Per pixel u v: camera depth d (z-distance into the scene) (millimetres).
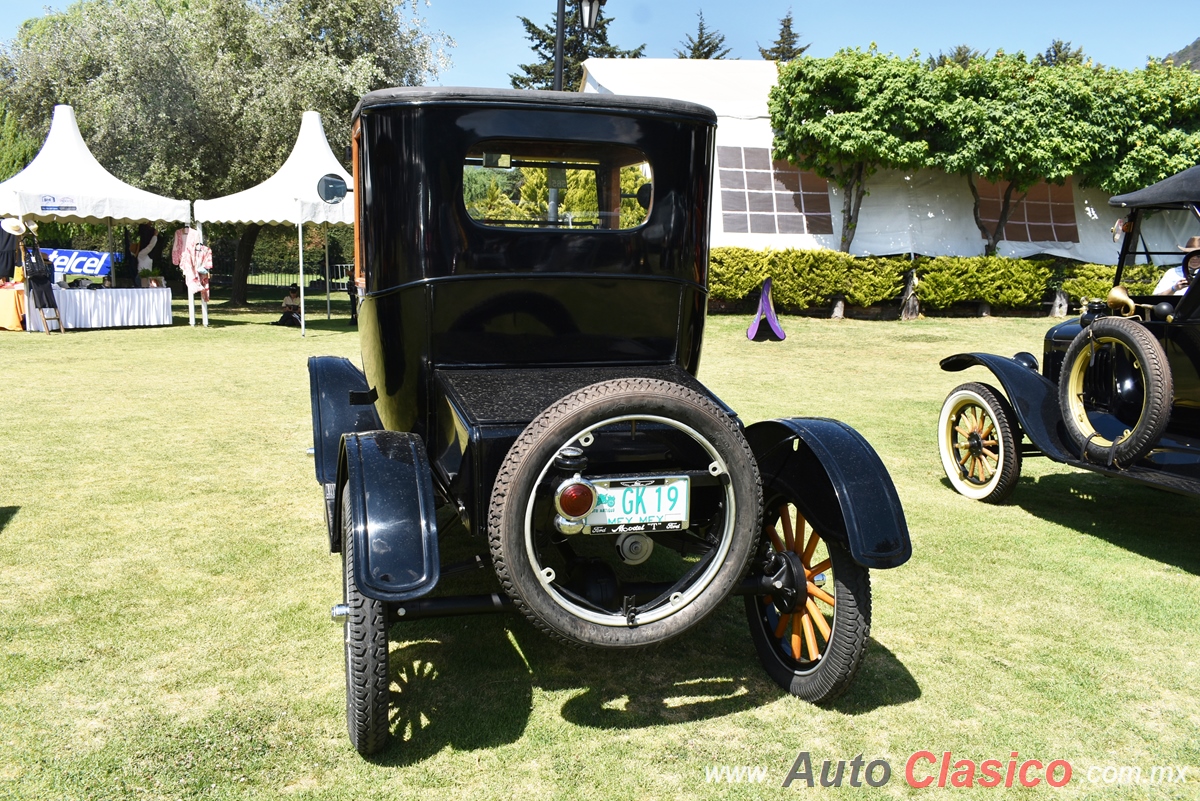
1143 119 16031
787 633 3217
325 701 2934
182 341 12984
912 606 3822
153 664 3160
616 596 2645
